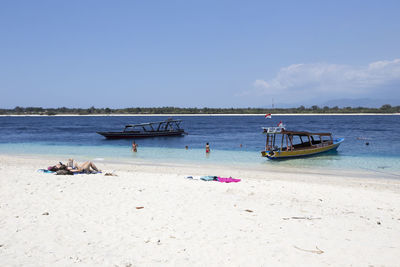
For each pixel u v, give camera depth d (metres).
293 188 15.12
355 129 72.94
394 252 7.61
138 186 14.27
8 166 21.36
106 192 12.85
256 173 21.09
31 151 34.66
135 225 9.07
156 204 11.25
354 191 14.95
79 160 27.62
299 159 28.53
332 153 32.28
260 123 117.44
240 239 8.20
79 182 14.65
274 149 30.42
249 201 12.07
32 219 9.37
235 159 28.58
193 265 6.77
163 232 8.57
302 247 7.78
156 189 13.70
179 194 12.84
